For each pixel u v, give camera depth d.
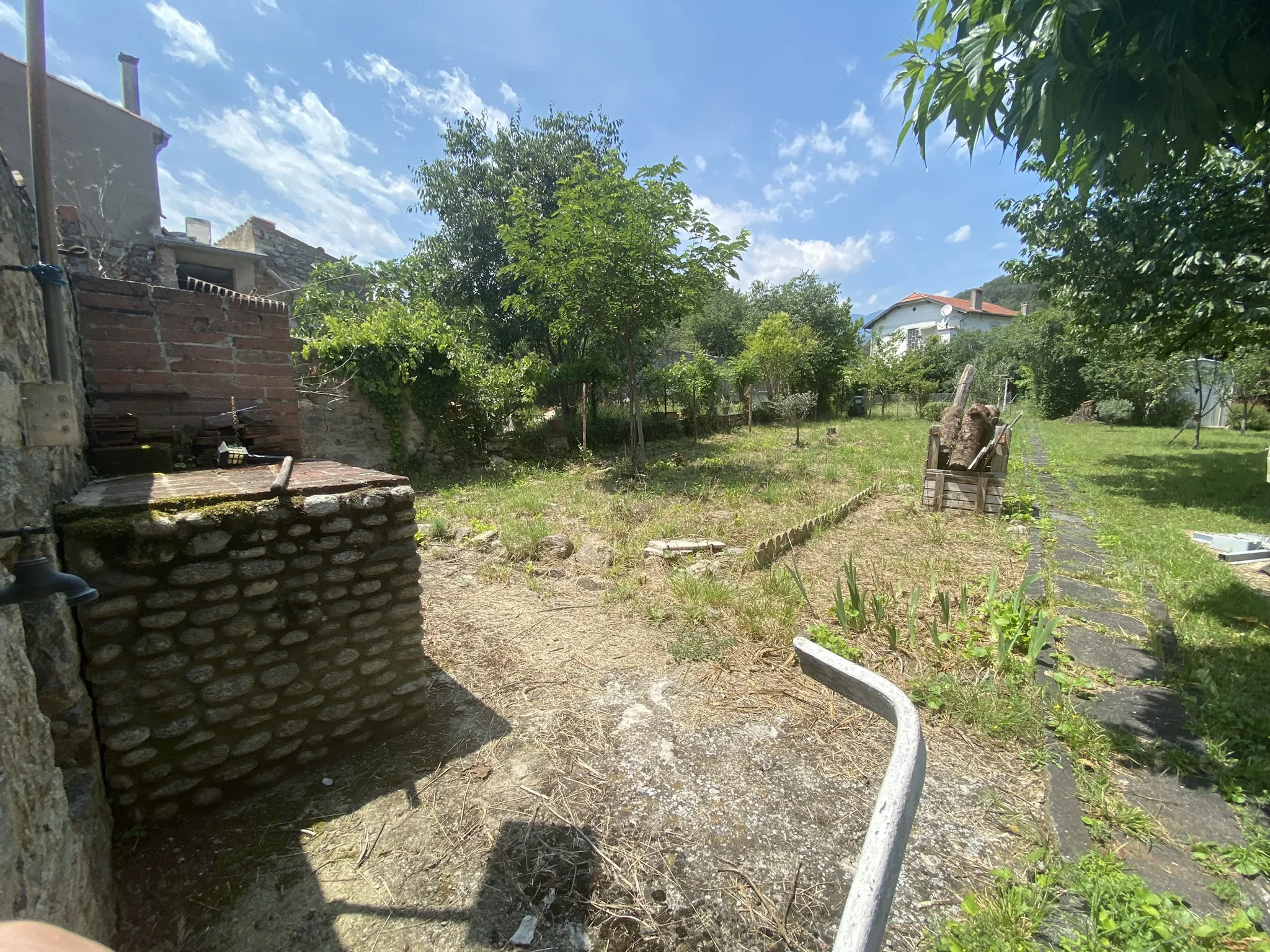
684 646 2.95
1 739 0.95
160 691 1.68
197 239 12.54
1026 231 6.99
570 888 1.56
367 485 2.08
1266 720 2.15
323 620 1.98
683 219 7.72
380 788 1.94
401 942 1.40
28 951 0.45
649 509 6.07
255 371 3.43
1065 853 1.61
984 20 1.58
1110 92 1.41
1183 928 1.35
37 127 1.26
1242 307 5.29
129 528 1.55
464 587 3.89
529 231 8.15
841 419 19.59
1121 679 2.55
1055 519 5.55
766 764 2.06
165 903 1.50
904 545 4.74
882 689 0.97
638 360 13.05
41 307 1.68
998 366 21.05
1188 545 4.51
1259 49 1.33
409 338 8.50
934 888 1.53
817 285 23.91
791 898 1.52
